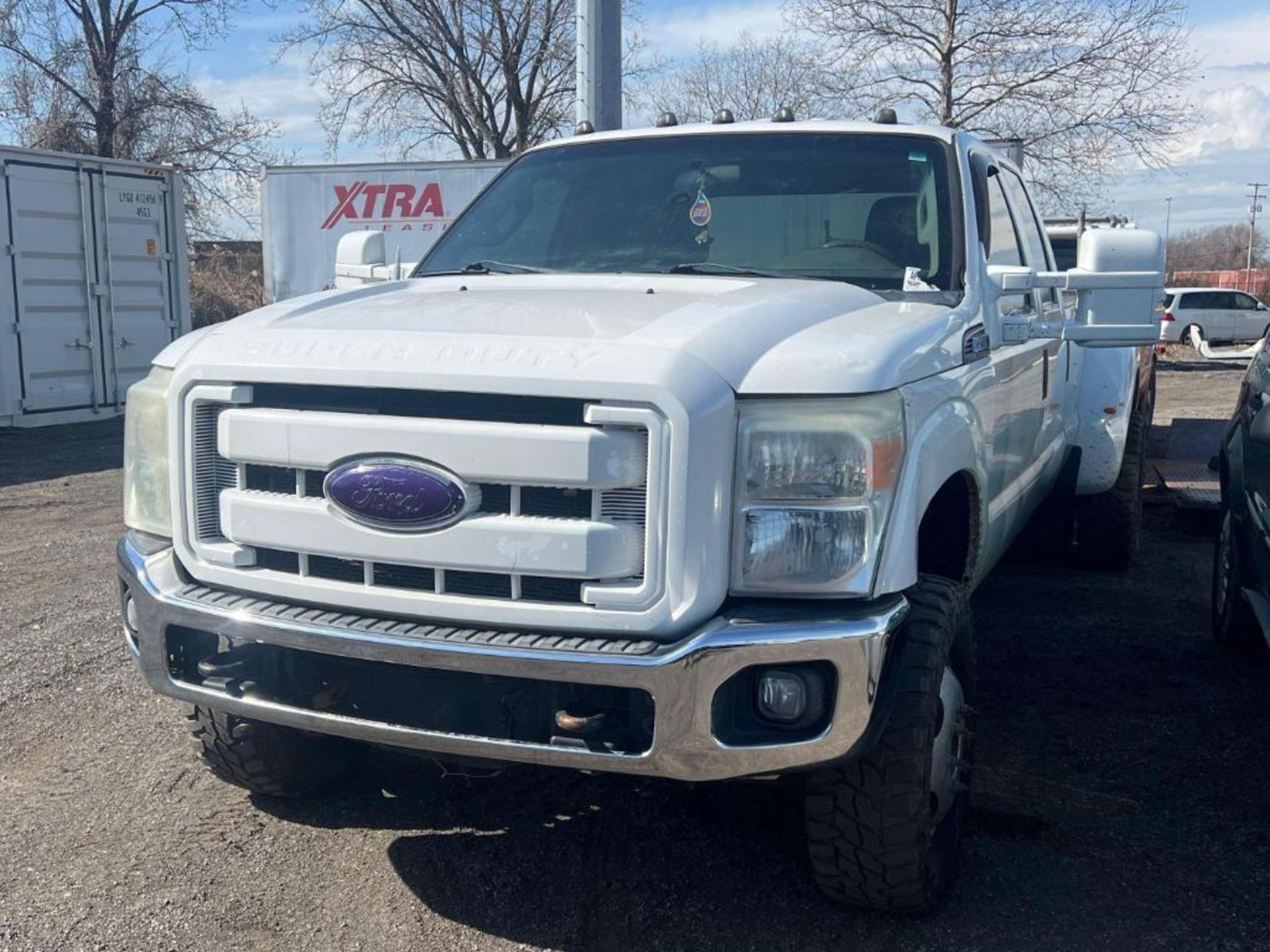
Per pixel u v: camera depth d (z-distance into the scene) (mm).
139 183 14148
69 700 4781
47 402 13289
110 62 27188
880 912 3211
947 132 4312
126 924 3176
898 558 2768
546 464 2658
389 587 2879
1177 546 7762
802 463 2689
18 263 12812
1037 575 6945
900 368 2891
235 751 3648
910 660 2924
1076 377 5859
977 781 4055
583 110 11281
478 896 3336
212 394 2988
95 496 9289
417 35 31844
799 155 4289
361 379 2781
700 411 2617
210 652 3146
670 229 4199
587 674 2643
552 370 2654
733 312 3021
